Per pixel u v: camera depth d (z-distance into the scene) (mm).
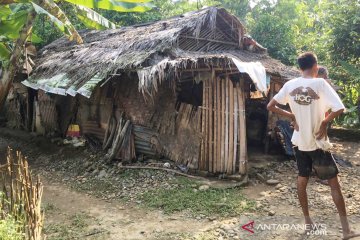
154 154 7820
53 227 5004
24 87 11992
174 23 8766
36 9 4809
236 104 6730
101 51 8930
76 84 7957
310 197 5645
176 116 7391
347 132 10711
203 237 4516
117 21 13977
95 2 5352
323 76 6242
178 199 5832
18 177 4020
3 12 5691
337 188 3850
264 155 8047
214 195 5949
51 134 10648
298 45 14031
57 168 8266
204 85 6914
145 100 7691
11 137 11531
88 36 11523
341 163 7551
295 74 8484
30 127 11969
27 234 3520
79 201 6148
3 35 5797
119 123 8312
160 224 5039
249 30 13688
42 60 10820
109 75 7539
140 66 7102
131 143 8016
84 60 8945
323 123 3695
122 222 5168
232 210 5340
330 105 3648
